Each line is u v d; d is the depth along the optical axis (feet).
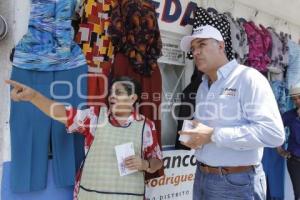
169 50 11.87
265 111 6.59
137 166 7.56
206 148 7.53
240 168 7.20
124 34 9.41
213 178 7.41
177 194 11.67
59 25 8.30
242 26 13.21
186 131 6.93
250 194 7.17
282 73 15.46
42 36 8.21
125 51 9.44
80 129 7.91
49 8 8.21
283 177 15.39
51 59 8.23
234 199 7.19
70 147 8.67
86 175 7.69
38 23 8.14
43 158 8.33
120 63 9.43
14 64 7.90
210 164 7.43
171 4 11.56
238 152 7.17
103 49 9.37
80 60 8.65
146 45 9.72
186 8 12.04
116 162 7.60
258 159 7.32
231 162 7.19
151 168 7.92
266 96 6.71
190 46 8.23
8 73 8.29
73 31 8.97
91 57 9.20
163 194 11.26
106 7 9.39
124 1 9.43
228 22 12.19
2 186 8.17
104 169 7.55
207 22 11.62
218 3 13.28
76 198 7.94
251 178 7.21
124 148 7.56
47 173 8.48
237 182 7.16
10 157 8.27
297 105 13.93
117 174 7.54
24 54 7.99
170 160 11.48
